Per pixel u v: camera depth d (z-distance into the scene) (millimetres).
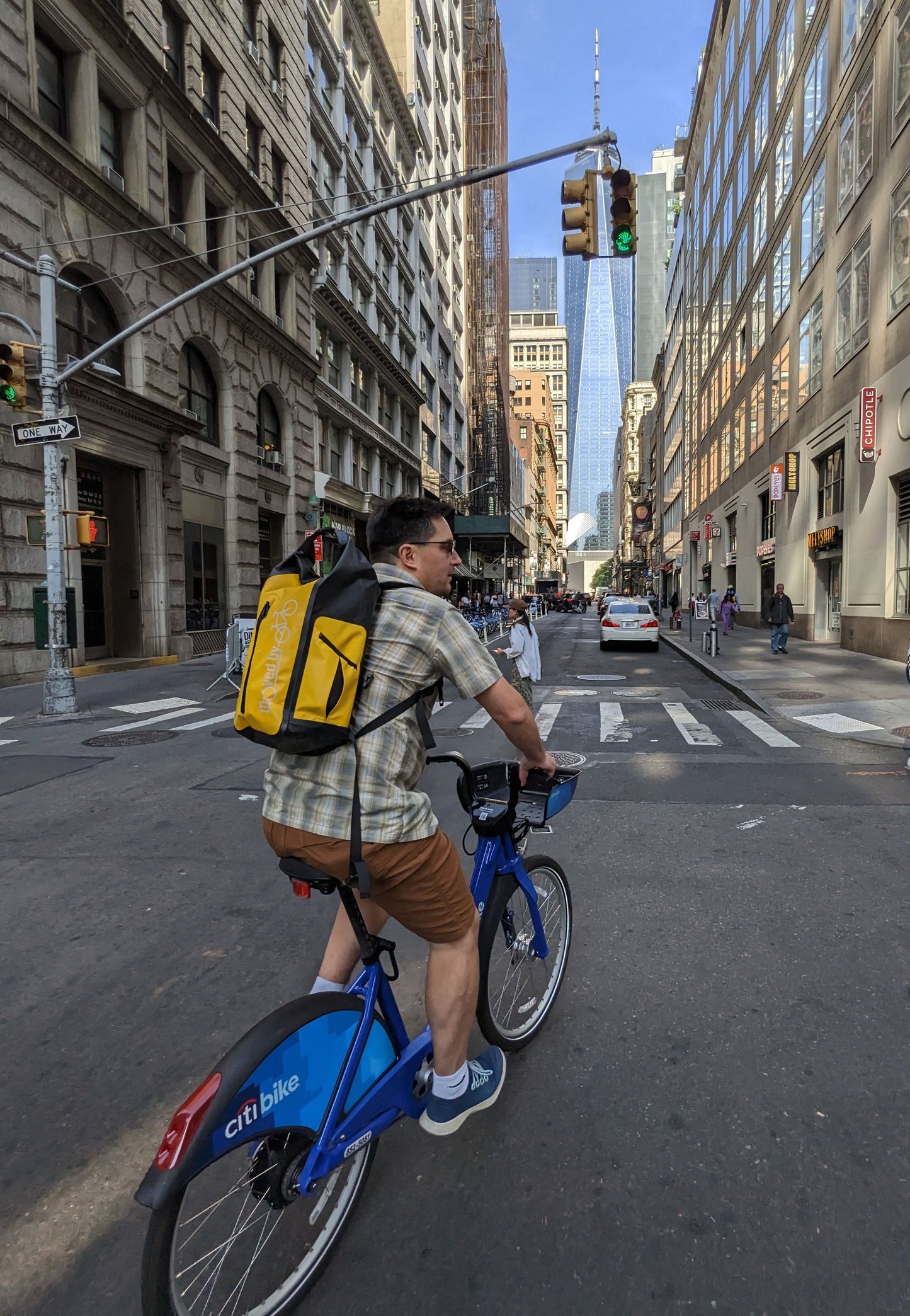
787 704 10711
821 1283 1784
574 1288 1785
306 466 26562
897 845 4832
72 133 15273
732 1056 2680
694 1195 2061
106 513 17406
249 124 22594
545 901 2939
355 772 1782
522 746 2111
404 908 1935
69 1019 3018
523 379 160250
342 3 29719
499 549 67062
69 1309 1768
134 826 5574
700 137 45656
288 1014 1712
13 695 12727
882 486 15984
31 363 10508
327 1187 1874
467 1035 2078
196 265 19062
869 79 16656
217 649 20781
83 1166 2232
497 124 68875
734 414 34250
